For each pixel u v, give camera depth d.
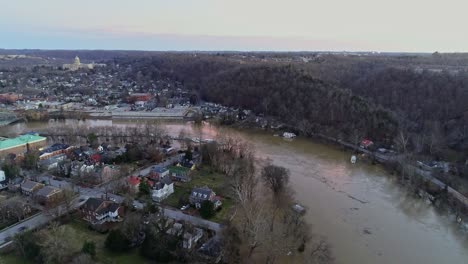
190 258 63.28
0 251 65.44
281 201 91.12
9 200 80.19
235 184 92.31
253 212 77.56
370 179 112.62
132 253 66.56
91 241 67.94
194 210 85.00
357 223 83.81
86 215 78.56
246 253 67.75
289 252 68.25
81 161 116.44
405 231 81.25
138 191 93.50
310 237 74.56
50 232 67.44
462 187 100.25
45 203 85.06
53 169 109.19
